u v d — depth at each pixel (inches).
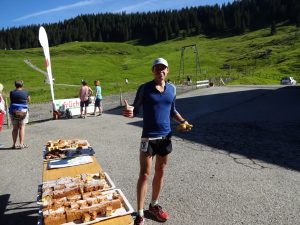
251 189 265.1
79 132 550.6
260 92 1060.5
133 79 3641.7
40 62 4896.7
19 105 432.1
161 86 196.5
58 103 741.9
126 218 167.2
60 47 7411.4
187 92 1284.4
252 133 470.3
